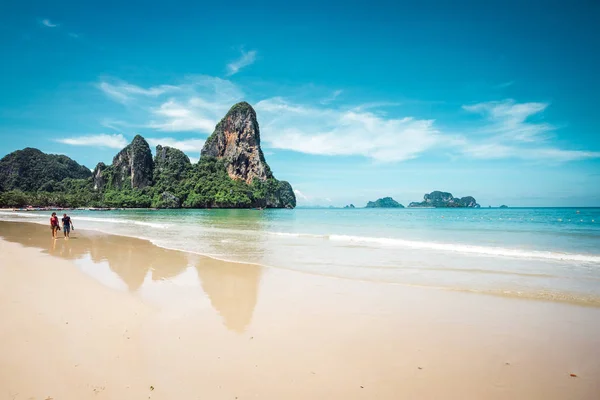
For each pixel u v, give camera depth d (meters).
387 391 3.90
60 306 6.69
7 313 6.24
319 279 9.23
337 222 37.56
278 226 30.84
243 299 7.37
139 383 3.94
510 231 22.98
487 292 7.92
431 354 4.84
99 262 11.66
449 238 19.02
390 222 36.56
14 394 3.68
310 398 3.72
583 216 47.38
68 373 4.14
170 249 14.85
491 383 4.10
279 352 4.82
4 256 12.73
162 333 5.43
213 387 3.90
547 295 7.67
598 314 6.46
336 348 4.99
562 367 4.49
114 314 6.29
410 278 9.34
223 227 29.58
